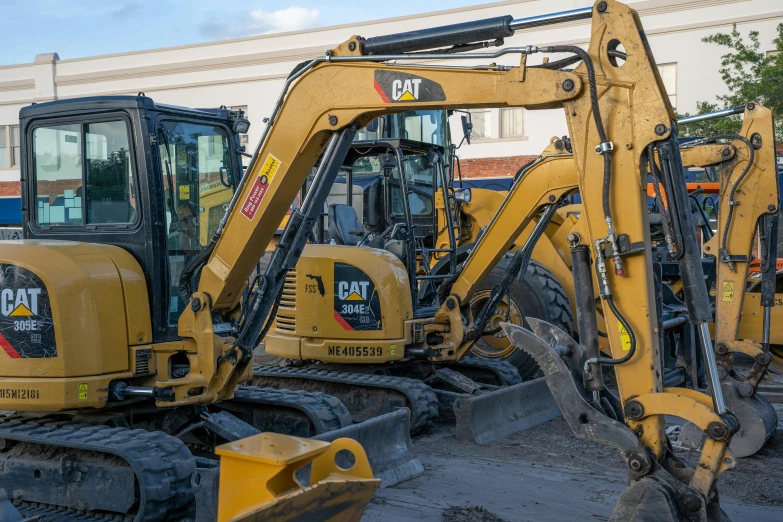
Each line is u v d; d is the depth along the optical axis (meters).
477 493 5.59
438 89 4.73
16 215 25.78
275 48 23.48
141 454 4.79
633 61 4.18
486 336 9.20
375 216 9.49
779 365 10.26
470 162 22.20
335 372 7.75
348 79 5.03
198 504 4.61
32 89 26.34
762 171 6.98
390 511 5.21
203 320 5.44
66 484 5.03
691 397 4.27
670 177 4.14
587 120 4.30
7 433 5.18
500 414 7.32
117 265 5.35
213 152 5.98
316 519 3.21
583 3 19.62
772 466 6.34
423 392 7.25
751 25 18.36
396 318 7.52
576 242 4.54
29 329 5.09
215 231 5.99
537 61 19.55
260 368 8.06
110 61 25.50
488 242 7.78
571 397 4.38
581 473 6.07
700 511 4.05
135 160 5.45
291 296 7.85
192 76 24.61
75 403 5.09
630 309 4.27
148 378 5.51
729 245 7.07
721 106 18.14
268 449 3.11
